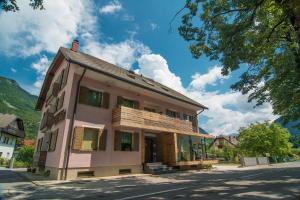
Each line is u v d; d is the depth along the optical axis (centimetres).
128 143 1738
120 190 946
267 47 1244
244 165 2983
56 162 1372
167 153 1939
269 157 3981
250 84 1357
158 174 1661
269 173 1752
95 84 1619
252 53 1095
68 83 1550
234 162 4325
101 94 1656
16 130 4519
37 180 1276
